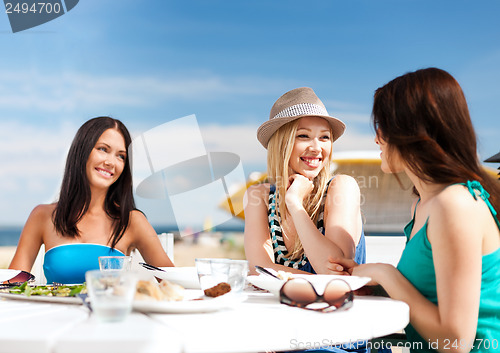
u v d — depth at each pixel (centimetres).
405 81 134
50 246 230
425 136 127
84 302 103
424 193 134
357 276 133
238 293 111
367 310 103
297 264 193
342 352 148
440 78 131
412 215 153
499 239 123
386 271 127
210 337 79
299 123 208
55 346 74
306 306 105
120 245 234
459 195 119
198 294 126
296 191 193
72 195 229
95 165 226
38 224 234
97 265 222
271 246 207
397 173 145
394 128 132
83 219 232
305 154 207
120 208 234
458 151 129
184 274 140
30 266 232
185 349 77
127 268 142
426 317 116
